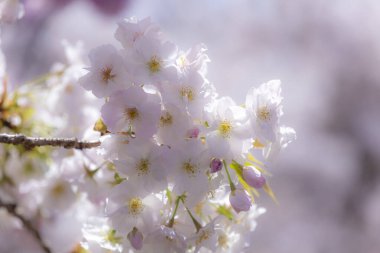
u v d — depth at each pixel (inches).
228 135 28.4
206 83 28.6
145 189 28.4
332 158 133.9
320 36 147.1
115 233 30.5
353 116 139.9
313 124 139.1
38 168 36.9
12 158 36.9
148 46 28.4
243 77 143.7
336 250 127.6
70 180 34.4
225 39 146.8
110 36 136.6
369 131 137.5
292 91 141.9
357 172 133.7
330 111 140.2
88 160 34.3
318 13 147.3
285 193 130.1
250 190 30.0
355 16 147.8
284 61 145.1
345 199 131.5
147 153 28.4
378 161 134.1
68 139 30.3
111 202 28.9
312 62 145.1
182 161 28.4
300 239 126.5
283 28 147.8
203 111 28.5
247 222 31.0
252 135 28.5
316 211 129.9
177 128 28.3
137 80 28.3
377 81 142.6
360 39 146.4
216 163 28.3
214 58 145.1
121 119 28.5
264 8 148.2
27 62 124.6
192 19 146.1
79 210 37.1
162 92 28.3
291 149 133.7
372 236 129.3
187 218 29.3
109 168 32.8
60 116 37.7
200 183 28.5
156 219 28.9
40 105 37.3
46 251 37.0
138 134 28.2
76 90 37.7
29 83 37.4
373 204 131.4
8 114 36.4
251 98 28.7
